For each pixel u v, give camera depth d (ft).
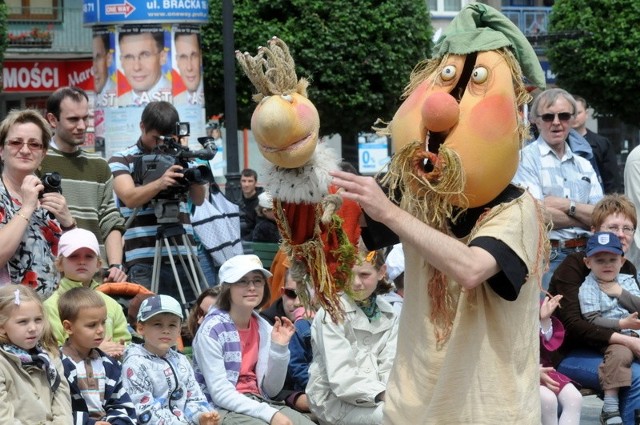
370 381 20.20
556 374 22.00
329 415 20.42
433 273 13.51
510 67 13.70
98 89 45.93
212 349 20.51
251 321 21.45
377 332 20.79
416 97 13.78
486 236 12.98
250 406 20.01
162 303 19.45
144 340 20.33
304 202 12.91
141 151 25.17
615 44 67.67
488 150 13.12
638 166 26.58
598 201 25.02
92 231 23.16
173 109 25.23
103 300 18.60
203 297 22.71
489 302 13.35
